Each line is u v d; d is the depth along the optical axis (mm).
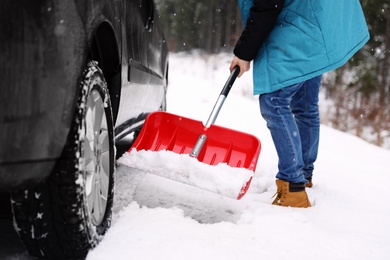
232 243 2467
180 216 2721
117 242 2307
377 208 3637
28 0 1795
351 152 6637
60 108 1880
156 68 4184
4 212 2396
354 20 3387
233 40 34656
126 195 3021
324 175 4676
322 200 3547
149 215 2668
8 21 1748
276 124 3254
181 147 3191
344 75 16609
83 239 2080
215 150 3168
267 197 3549
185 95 12008
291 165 3283
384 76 16250
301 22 3162
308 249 2543
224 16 36875
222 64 29172
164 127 3252
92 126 2207
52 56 1845
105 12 2361
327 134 7898
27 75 1777
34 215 1993
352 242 2711
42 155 1827
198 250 2297
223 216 2926
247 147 3129
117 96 2783
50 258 2168
